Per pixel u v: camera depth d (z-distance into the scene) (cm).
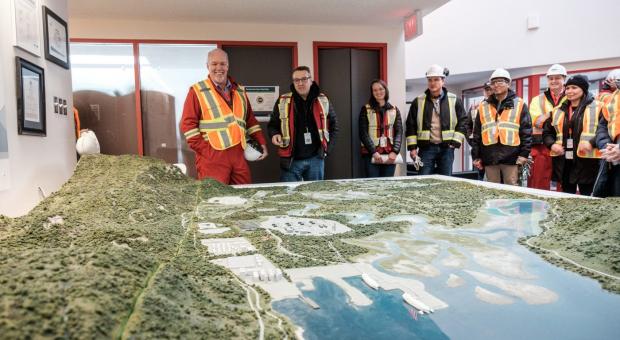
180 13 506
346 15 534
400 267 131
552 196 241
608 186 347
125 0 459
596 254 134
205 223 193
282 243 159
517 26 838
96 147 341
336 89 592
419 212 214
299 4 487
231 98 373
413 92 1034
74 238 150
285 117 438
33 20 265
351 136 599
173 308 85
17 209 242
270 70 573
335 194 278
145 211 200
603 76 805
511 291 111
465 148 1052
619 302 103
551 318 96
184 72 549
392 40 594
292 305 103
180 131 554
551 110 461
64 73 321
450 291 111
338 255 144
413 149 514
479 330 91
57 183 302
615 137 332
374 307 102
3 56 229
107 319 71
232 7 490
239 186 316
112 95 538
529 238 160
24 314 66
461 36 887
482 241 158
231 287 111
